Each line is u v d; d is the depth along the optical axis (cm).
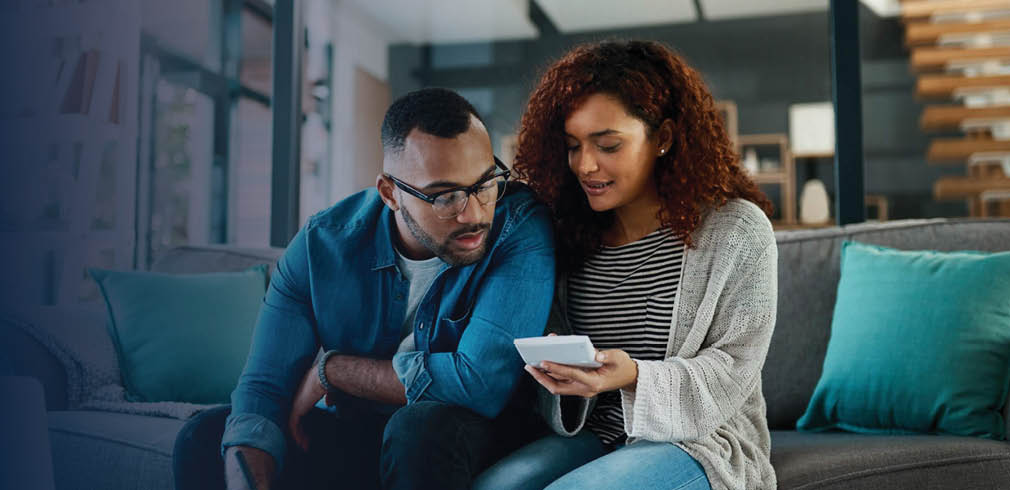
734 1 636
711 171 120
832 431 151
